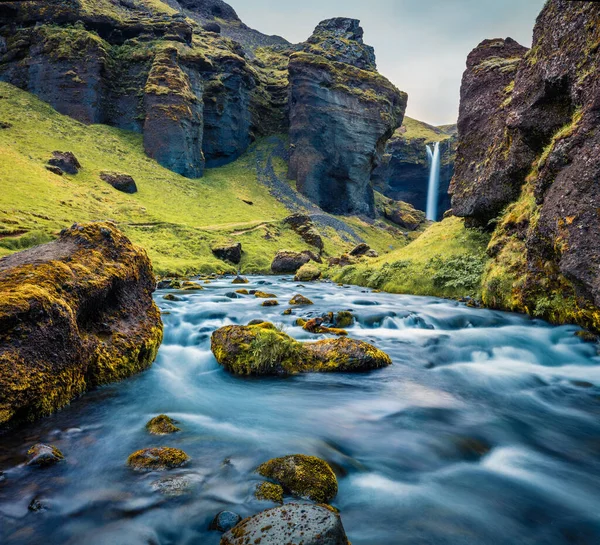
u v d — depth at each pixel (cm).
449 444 533
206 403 645
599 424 608
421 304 1602
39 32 8112
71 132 7238
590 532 369
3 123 6438
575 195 981
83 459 445
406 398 690
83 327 670
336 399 676
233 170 9719
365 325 1237
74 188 5372
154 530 340
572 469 482
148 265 893
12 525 337
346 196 9925
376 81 10269
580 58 1202
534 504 410
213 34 11950
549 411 658
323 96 9556
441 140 15675
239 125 10431
